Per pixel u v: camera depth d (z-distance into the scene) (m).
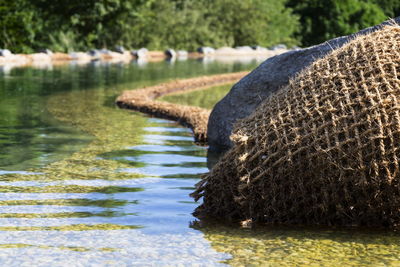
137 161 8.40
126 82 21.00
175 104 14.18
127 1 37.88
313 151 5.70
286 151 5.81
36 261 4.62
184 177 7.55
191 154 9.02
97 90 18.19
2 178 7.26
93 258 4.71
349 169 5.58
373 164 5.54
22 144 9.39
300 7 54.06
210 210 6.20
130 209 6.14
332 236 5.45
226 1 48.66
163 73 25.34
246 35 49.66
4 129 10.73
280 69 9.48
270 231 5.60
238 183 6.02
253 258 4.79
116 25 39.09
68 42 35.94
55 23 35.59
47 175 7.46
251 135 6.12
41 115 12.62
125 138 10.18
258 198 5.92
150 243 5.11
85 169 7.83
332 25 52.41
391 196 5.59
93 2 36.47
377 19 51.94
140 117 12.85
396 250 5.06
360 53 6.26
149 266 4.56
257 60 37.28
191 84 20.75
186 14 44.69
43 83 19.83
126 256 4.77
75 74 23.78
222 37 48.06
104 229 5.46
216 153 9.19
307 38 52.91
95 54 35.50
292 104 6.14
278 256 4.86
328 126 5.73
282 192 5.83
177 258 4.75
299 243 5.22
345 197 5.65
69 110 13.58
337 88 5.98
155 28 41.59
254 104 9.52
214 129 9.82
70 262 4.61
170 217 5.93
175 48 43.44
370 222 5.78
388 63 5.98
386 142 5.57
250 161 5.98
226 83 22.20
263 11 50.28
